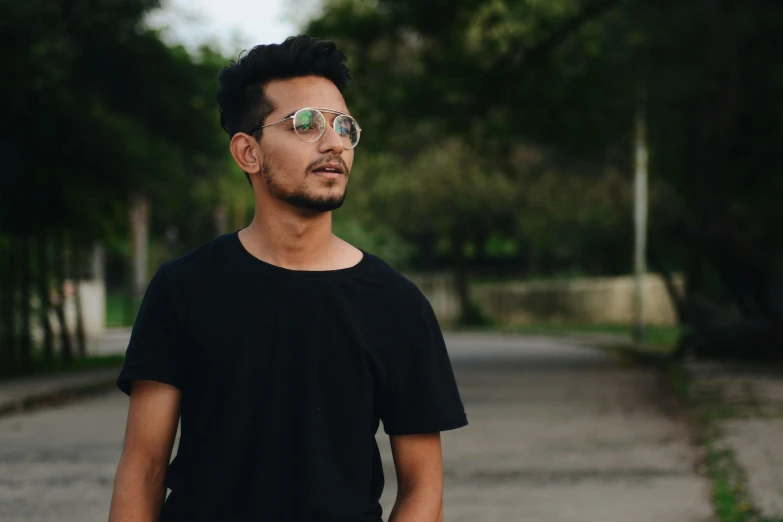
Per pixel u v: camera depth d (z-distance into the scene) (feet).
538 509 27.43
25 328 68.03
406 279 9.48
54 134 68.54
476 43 93.04
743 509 26.32
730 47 76.23
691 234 77.56
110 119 71.10
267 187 9.36
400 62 91.61
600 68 80.18
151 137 75.10
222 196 152.35
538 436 40.70
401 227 173.99
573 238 173.99
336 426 9.09
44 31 63.21
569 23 78.43
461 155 162.91
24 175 70.03
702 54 81.56
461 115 81.41
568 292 185.47
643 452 36.68
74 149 69.72
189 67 73.61
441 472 9.61
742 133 84.38
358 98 80.89
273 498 8.98
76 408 51.98
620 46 84.12
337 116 9.33
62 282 77.20
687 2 80.94
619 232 167.63
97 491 30.22
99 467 34.06
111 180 73.05
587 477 31.94
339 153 9.30
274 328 9.10
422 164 168.55
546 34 78.54
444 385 9.41
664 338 126.31
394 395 9.33
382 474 9.53
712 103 77.51
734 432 39.11
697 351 76.43
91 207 74.84
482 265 242.37
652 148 91.76
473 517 26.53
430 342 9.37
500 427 43.39
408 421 9.34
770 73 81.25
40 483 31.37
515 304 189.47
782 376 60.39
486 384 63.36
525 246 215.51
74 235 78.33
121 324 154.40
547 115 81.30
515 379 67.05
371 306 9.26
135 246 155.02
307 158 9.23
